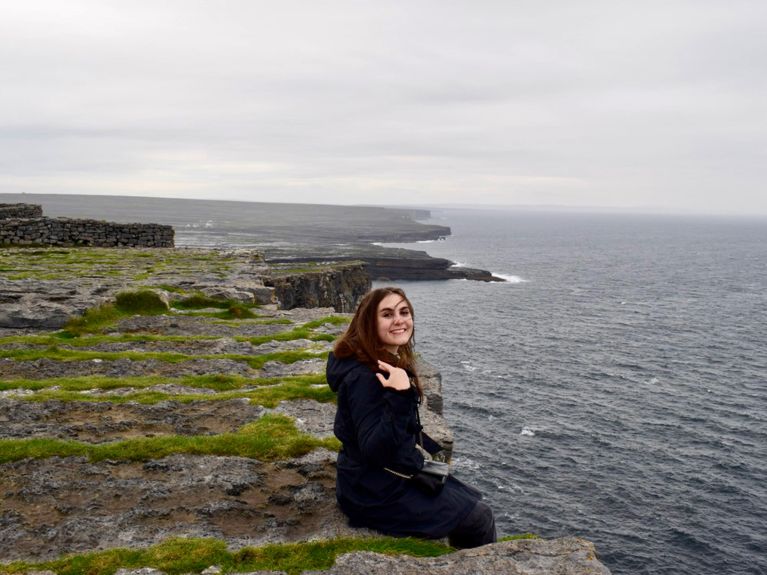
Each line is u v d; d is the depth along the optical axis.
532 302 130.88
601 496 43.44
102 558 5.72
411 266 182.38
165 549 5.87
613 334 96.44
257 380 12.03
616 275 186.12
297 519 6.62
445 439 9.49
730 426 56.47
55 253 36.25
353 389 5.90
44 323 16.56
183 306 21.14
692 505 42.41
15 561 5.74
